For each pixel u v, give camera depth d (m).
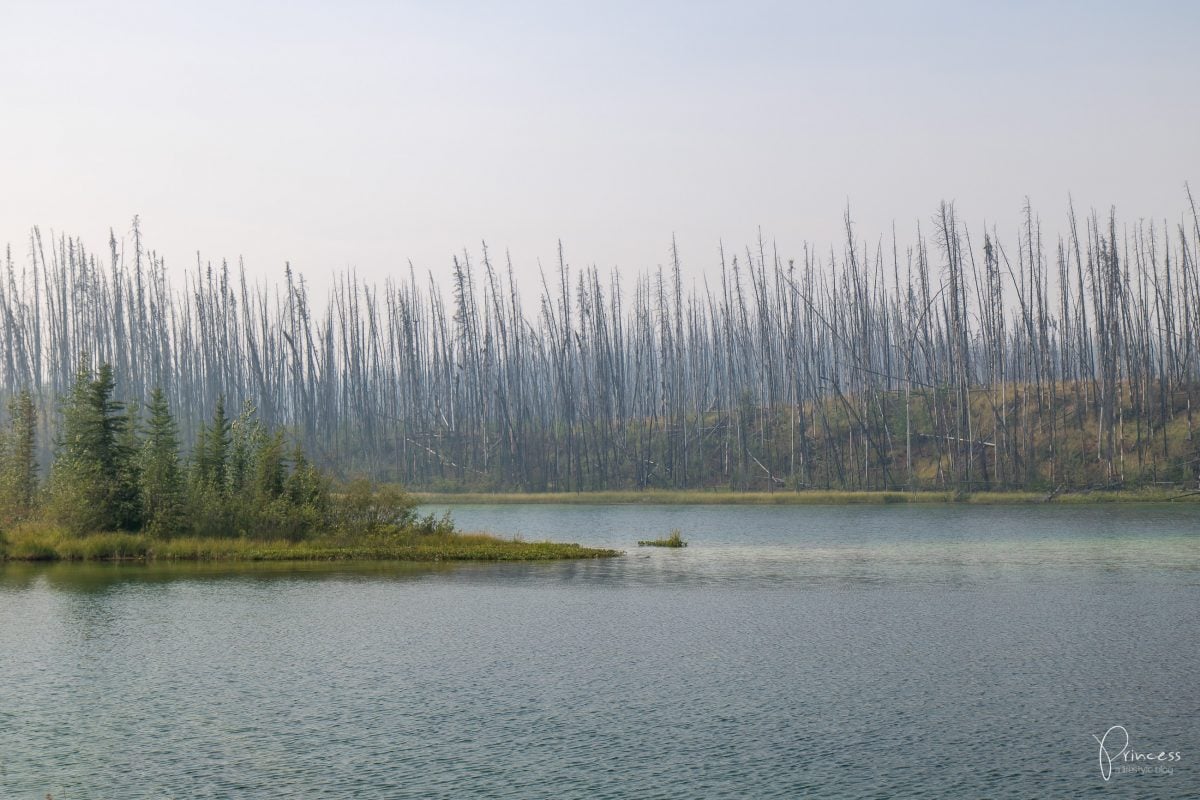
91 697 31.48
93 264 155.50
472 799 22.97
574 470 145.62
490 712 29.67
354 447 156.25
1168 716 28.91
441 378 168.50
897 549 72.62
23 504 78.44
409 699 31.12
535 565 64.19
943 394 131.50
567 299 145.50
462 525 97.75
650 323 155.75
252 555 66.94
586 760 25.52
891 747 26.39
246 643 39.38
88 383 75.12
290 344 148.12
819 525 92.75
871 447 133.38
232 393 152.00
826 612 46.38
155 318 154.62
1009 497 113.00
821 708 30.00
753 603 49.00
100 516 70.44
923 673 34.22
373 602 49.44
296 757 25.83
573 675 34.09
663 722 28.64
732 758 25.61
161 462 72.31
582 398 165.12
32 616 45.47
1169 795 23.00
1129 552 68.56
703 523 97.50
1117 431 121.94
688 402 168.62
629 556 69.25
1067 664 35.34
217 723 28.69
